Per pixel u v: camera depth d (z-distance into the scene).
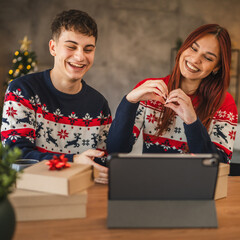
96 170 0.94
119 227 0.81
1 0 6.61
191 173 0.85
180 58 1.47
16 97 1.40
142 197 0.85
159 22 7.36
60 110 1.53
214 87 1.53
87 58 1.40
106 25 7.14
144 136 1.62
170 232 0.80
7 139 1.33
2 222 0.62
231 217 0.90
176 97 1.26
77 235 0.76
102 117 1.65
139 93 1.28
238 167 1.65
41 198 0.82
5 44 6.71
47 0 6.80
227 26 7.66
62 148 1.55
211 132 1.57
